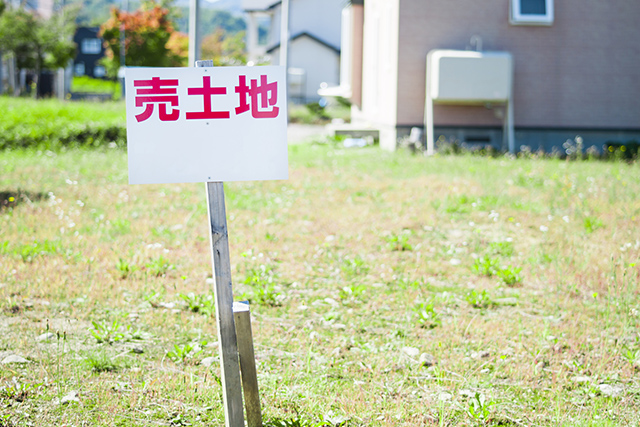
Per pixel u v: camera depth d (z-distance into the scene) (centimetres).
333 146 1809
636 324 480
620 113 1622
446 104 1574
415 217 827
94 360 395
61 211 770
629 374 398
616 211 830
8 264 574
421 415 345
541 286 573
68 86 5516
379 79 1828
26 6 4641
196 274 583
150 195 964
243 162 309
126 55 5006
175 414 343
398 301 535
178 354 409
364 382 385
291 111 3569
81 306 497
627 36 1602
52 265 580
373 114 1917
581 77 1606
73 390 362
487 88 1502
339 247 702
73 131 1542
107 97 4538
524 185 1049
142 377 382
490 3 1570
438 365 402
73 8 4588
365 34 2058
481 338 451
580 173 1159
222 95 307
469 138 1591
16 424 325
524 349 433
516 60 1591
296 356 421
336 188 1038
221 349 302
